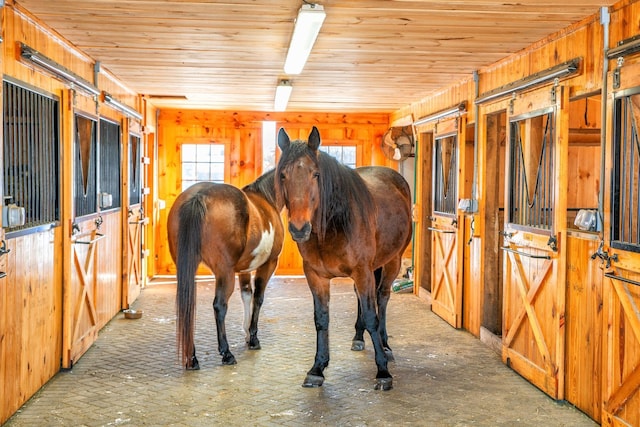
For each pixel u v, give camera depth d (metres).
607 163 3.05
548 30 3.67
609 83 3.04
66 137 3.95
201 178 8.68
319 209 3.44
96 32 3.83
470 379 4.00
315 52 4.48
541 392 3.74
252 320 4.69
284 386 3.79
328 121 8.83
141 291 7.30
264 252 4.50
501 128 5.64
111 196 5.49
